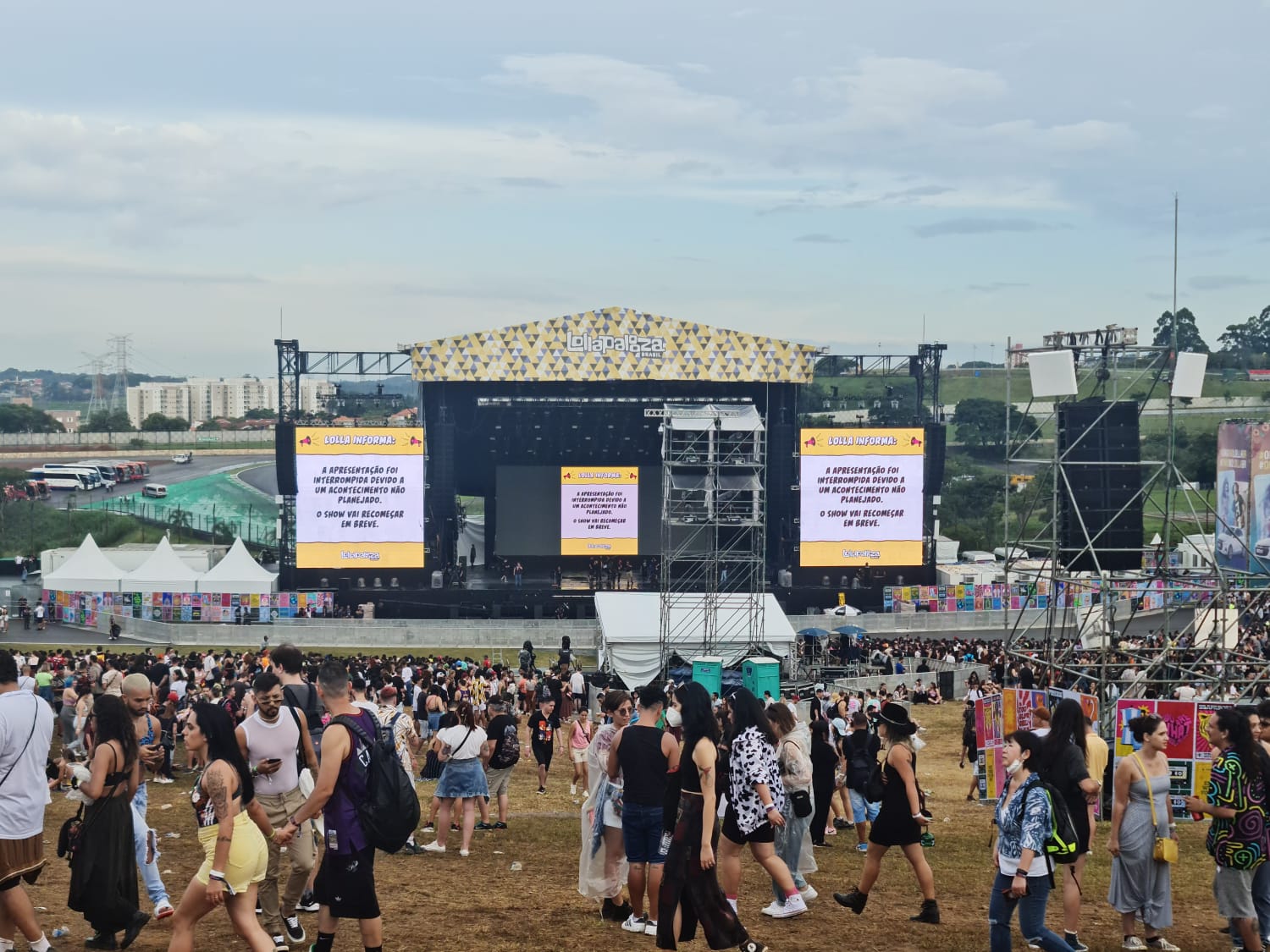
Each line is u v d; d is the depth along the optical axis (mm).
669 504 71875
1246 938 14242
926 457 83688
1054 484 36250
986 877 18609
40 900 15648
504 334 83125
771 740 14953
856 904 15789
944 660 61625
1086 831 14672
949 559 102938
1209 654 41531
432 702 29547
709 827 13109
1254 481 72250
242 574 78375
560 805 27156
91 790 13078
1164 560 37312
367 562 81500
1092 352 38219
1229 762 14180
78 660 40938
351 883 12219
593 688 48312
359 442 81000
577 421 89812
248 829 12188
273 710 13961
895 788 15562
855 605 82750
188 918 12047
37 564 107250
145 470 182875
